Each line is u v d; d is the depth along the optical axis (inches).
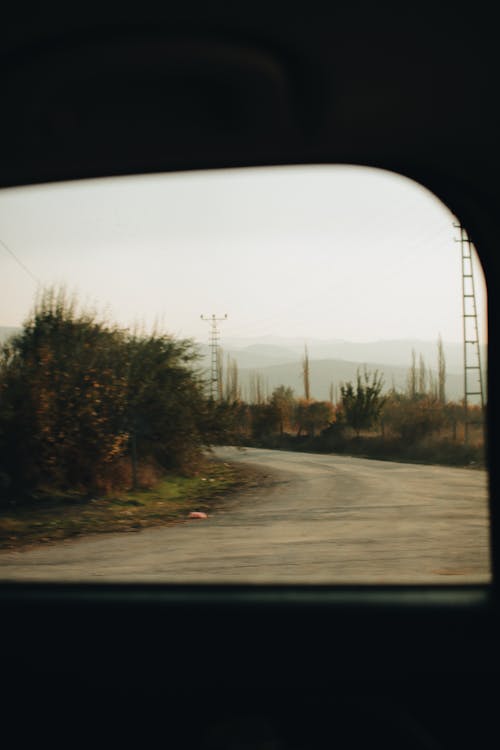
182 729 111.4
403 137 141.5
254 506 706.8
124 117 138.1
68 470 755.4
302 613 118.6
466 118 133.8
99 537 527.2
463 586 128.7
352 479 1016.9
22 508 666.8
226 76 128.6
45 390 732.7
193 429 989.8
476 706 111.5
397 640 114.8
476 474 1082.1
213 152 150.8
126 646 117.1
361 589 128.3
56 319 806.5
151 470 908.6
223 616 118.6
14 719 115.1
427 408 1797.5
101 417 781.9
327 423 2687.0
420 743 106.0
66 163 153.2
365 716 107.8
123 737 112.8
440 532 467.8
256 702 111.3
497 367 134.0
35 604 122.7
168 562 389.1
